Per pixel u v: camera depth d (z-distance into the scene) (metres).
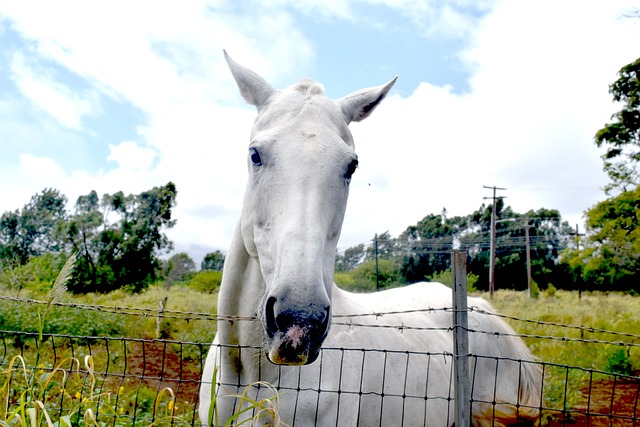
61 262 20.41
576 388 6.85
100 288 30.36
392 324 2.98
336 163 2.03
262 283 2.23
